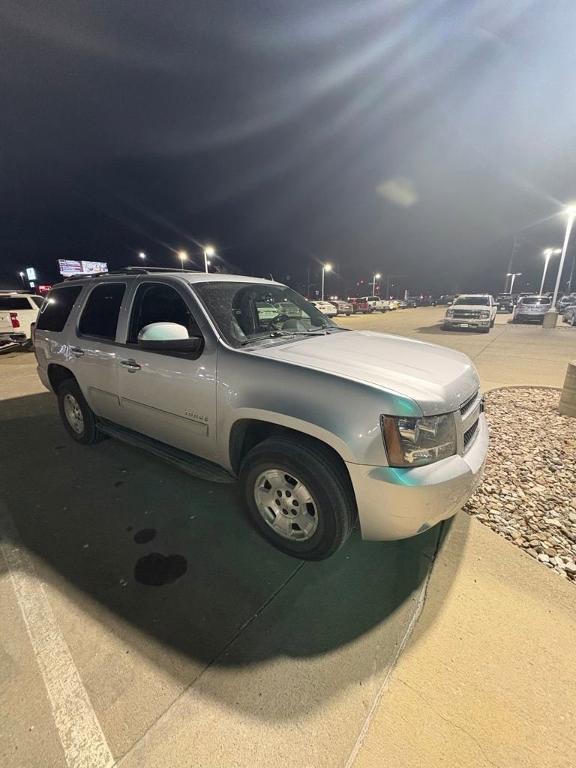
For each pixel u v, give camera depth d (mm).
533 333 16062
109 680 1611
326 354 2465
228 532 2592
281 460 2172
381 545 2469
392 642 1798
